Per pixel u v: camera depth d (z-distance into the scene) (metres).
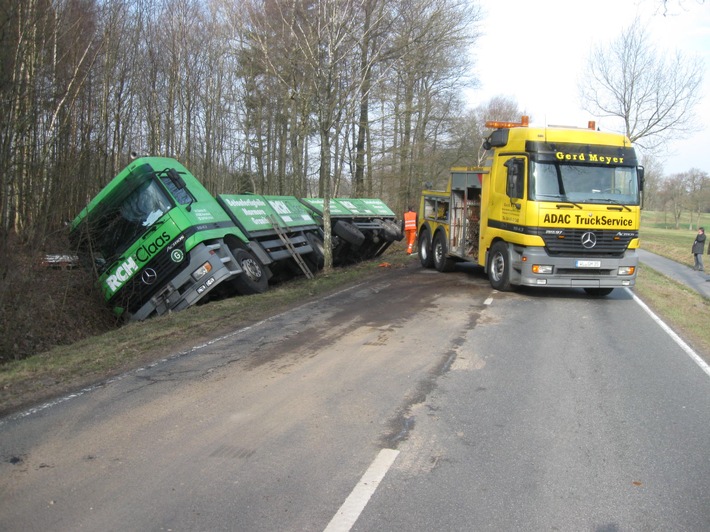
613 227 11.64
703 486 4.11
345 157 29.61
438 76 30.53
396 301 11.48
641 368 7.22
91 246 12.17
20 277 10.36
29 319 10.15
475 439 4.85
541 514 3.69
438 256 16.80
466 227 15.02
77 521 3.53
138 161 12.09
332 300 11.54
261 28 21.33
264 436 4.83
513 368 7.00
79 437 4.80
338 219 18.22
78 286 12.05
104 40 17.56
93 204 12.04
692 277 22.88
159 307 11.84
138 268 11.82
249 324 9.31
